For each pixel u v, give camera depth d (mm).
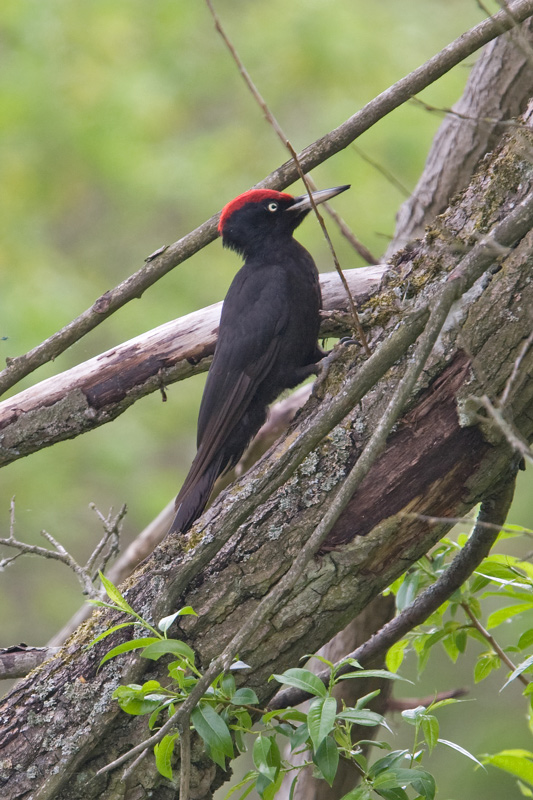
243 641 5176
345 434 6414
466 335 6223
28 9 18688
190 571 6078
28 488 18375
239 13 19672
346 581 6242
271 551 6336
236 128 19422
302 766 5723
